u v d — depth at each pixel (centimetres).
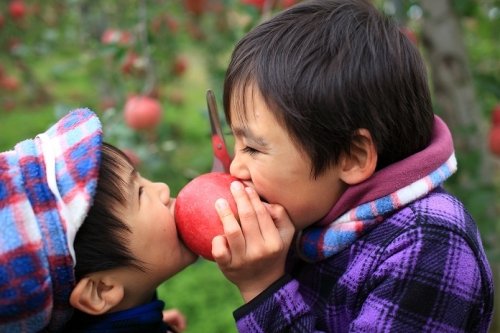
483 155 249
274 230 120
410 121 121
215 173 132
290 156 116
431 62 244
